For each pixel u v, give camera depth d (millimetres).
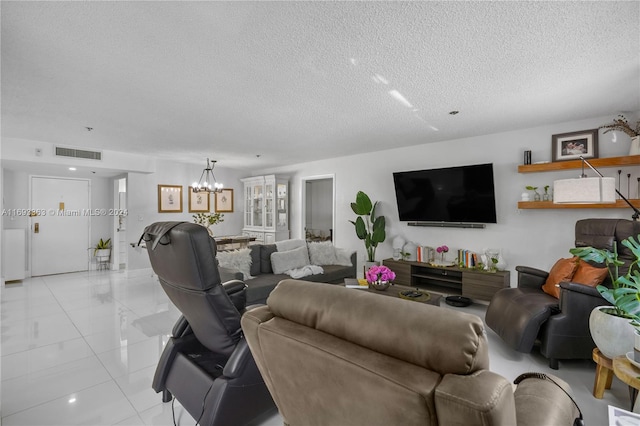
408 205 4770
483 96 2789
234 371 1542
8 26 1732
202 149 5051
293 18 1673
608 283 2566
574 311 2326
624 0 1528
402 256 4789
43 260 5738
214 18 1672
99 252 6230
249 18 1672
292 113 3238
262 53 2041
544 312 2426
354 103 2957
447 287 4348
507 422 648
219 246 5289
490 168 3900
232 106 3027
